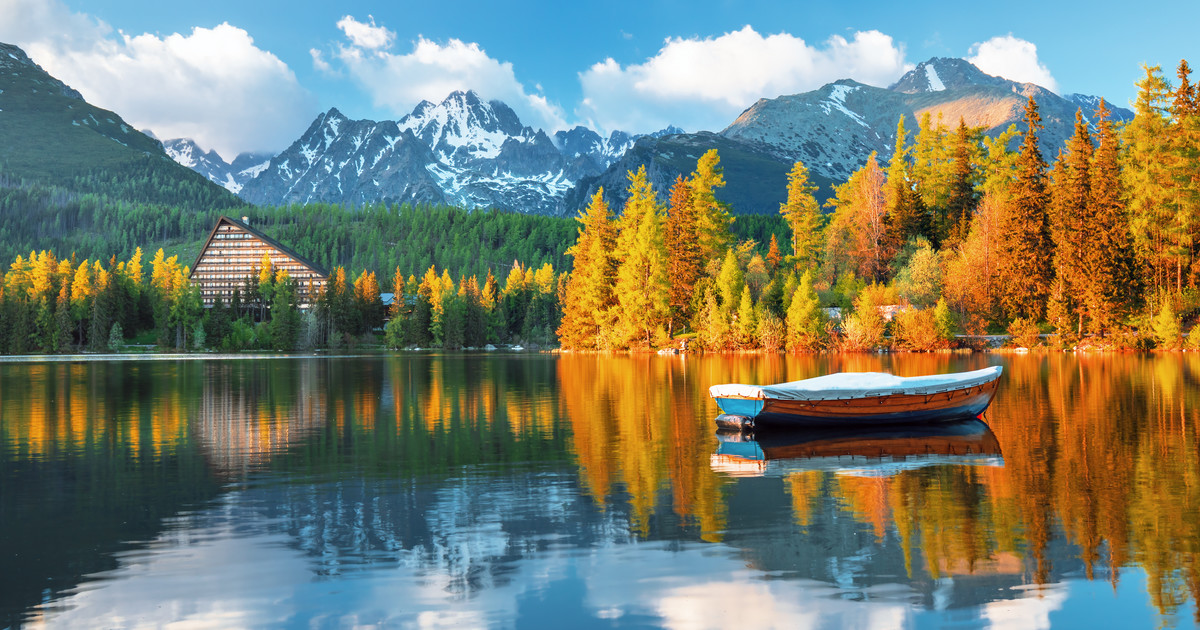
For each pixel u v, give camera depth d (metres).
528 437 20.84
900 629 7.79
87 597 8.80
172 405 30.61
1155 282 70.25
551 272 183.88
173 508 12.94
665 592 8.83
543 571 9.58
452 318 149.00
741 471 15.77
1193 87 68.81
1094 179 71.62
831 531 11.11
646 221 82.50
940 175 96.38
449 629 7.88
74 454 18.44
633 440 20.30
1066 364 50.38
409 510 12.68
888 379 23.30
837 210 101.38
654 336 83.75
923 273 74.12
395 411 27.69
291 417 25.98
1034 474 14.98
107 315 140.50
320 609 8.43
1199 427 20.92
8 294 133.00
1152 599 8.46
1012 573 9.31
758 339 75.50
